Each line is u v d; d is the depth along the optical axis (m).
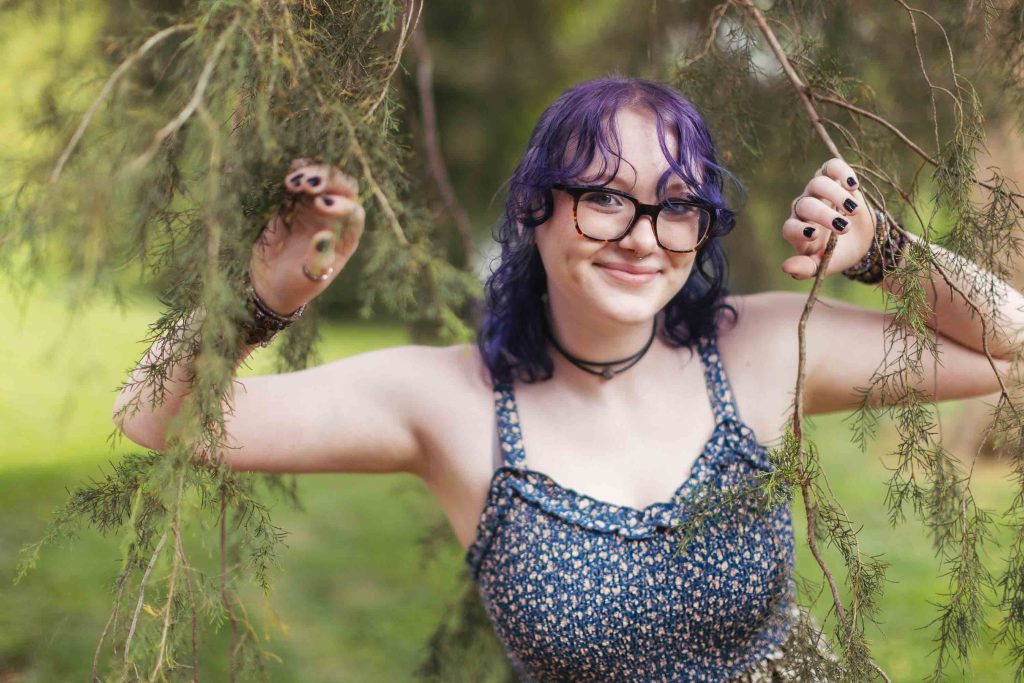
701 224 1.42
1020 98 1.71
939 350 1.59
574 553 1.50
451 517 1.67
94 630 3.09
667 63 2.21
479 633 2.50
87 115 0.99
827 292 2.88
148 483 1.16
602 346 1.56
